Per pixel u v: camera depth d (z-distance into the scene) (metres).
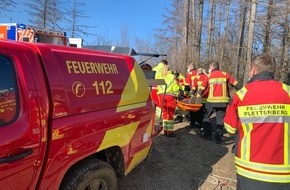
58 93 2.97
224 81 7.71
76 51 3.36
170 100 7.60
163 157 6.19
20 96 2.68
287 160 2.99
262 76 3.11
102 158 3.83
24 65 2.76
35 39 9.34
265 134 2.99
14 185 2.61
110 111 3.60
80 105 3.19
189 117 9.23
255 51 31.94
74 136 3.09
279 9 25.02
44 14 27.66
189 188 5.09
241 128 3.12
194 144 7.45
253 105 3.04
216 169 5.98
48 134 2.85
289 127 3.02
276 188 2.97
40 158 2.80
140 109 4.21
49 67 2.95
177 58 22.88
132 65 4.20
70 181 3.21
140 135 4.25
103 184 3.63
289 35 29.20
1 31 9.38
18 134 2.60
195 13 28.00
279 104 3.01
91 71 3.43
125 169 3.96
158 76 7.82
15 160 2.58
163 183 5.13
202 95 8.51
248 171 3.04
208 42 33.84
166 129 7.67
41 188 2.87
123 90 3.89
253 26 19.61
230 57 34.69
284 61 28.80
